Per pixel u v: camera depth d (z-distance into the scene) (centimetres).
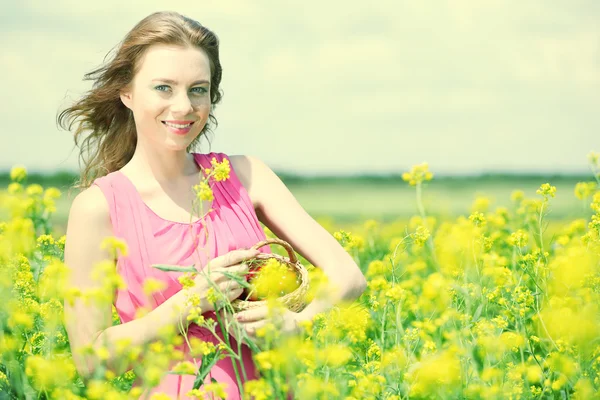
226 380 288
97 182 301
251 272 290
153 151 307
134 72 308
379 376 295
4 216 468
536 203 509
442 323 337
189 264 292
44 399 299
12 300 335
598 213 444
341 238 507
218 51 328
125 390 324
